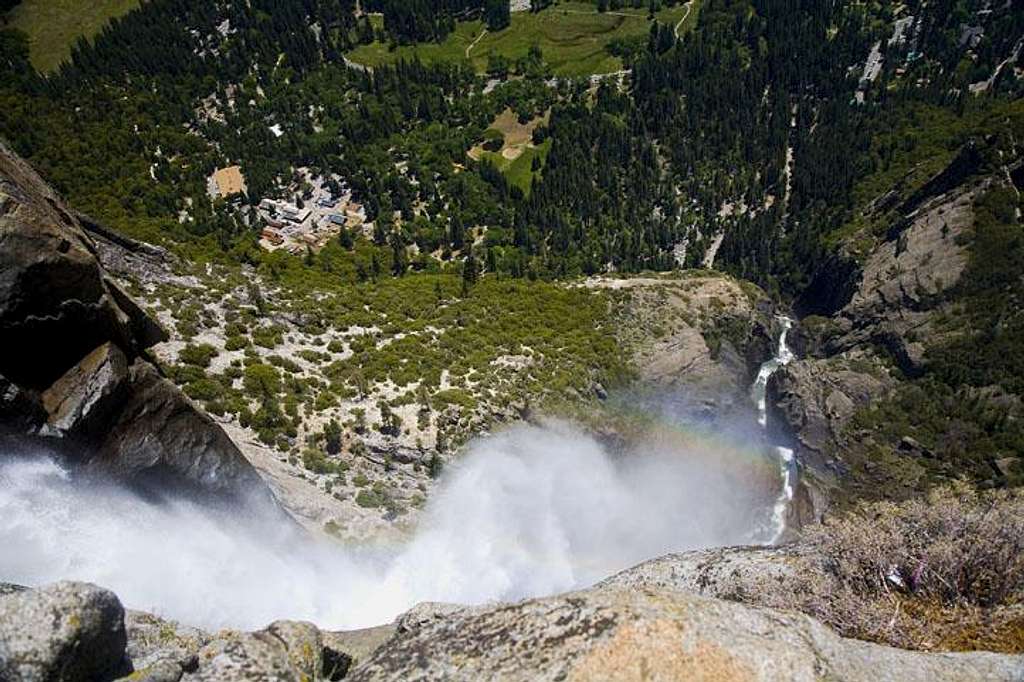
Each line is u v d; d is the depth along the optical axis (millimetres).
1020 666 7719
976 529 10305
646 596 7383
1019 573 9688
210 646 8805
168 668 8094
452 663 7344
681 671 6730
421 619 11430
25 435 15375
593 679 6668
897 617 9648
